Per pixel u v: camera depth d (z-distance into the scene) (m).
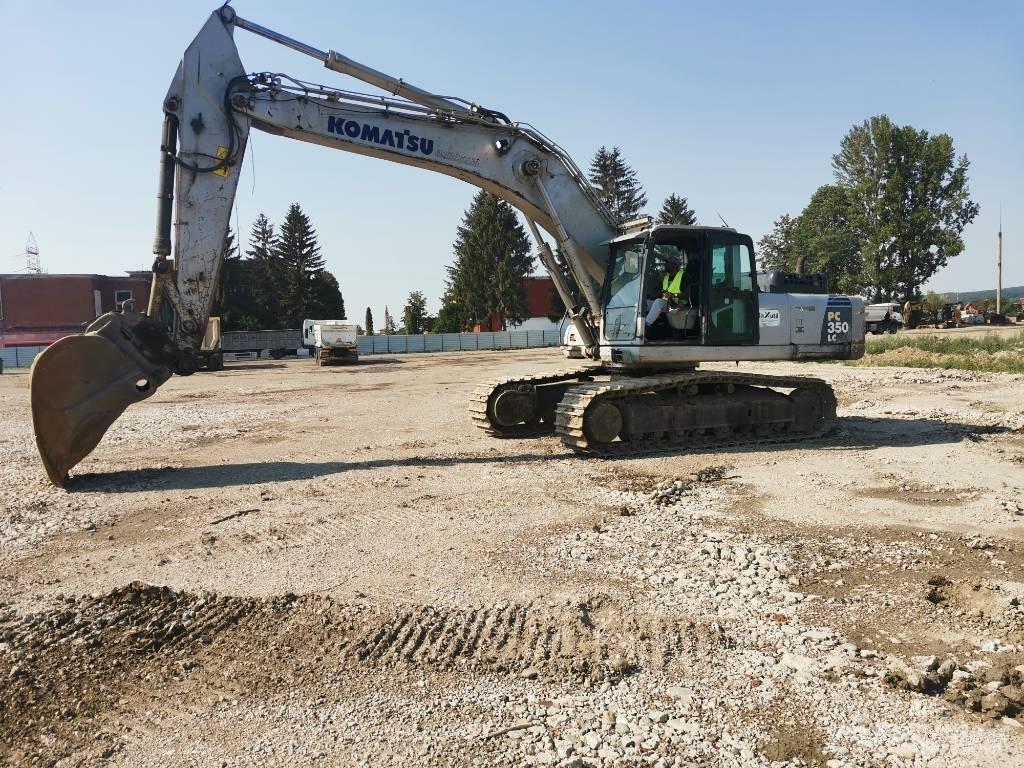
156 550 6.23
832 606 4.84
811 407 11.48
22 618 4.82
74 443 8.52
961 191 62.09
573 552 5.91
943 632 4.46
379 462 9.98
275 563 5.83
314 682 3.99
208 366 9.38
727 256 10.70
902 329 45.28
